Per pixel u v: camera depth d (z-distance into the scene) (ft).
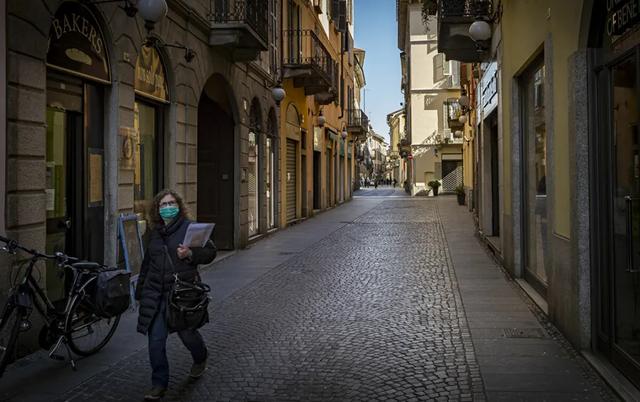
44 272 20.71
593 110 18.30
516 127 32.22
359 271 36.14
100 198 26.32
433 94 148.56
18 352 19.27
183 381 17.20
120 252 26.96
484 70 47.96
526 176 31.48
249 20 40.81
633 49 15.11
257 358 19.27
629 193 15.79
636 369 15.33
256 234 54.44
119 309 19.33
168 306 15.89
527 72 30.40
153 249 16.47
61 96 23.39
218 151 47.26
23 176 19.56
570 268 19.77
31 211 19.99
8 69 18.83
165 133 34.37
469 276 33.86
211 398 15.87
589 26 17.95
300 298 28.60
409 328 22.72
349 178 129.90
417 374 17.51
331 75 79.82
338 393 16.12
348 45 122.72
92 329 19.92
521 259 32.01
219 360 19.12
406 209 96.63
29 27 19.81
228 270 37.06
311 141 80.74
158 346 15.81
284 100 64.44
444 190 150.51
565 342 20.33
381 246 48.34
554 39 21.71
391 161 357.61
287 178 68.13
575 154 18.74
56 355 18.12
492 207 48.91
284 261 40.70
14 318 17.30
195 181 37.76
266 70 56.65
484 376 17.12
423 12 50.34
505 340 20.79
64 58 22.85
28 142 19.83
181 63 35.29
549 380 16.70
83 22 24.25
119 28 26.84
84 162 24.90
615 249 16.97
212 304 27.53
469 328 22.50
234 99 45.91
